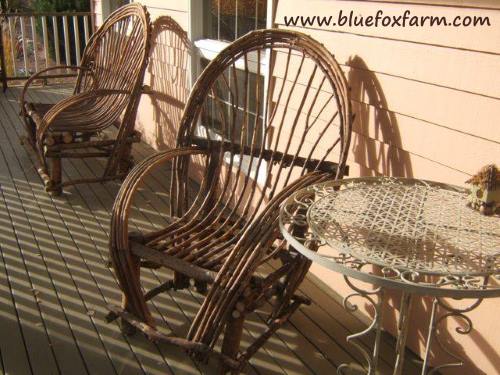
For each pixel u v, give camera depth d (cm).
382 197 175
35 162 426
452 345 201
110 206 351
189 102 247
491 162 176
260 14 298
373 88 219
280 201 187
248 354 196
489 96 173
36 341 216
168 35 409
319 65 229
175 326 229
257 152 250
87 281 261
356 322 236
